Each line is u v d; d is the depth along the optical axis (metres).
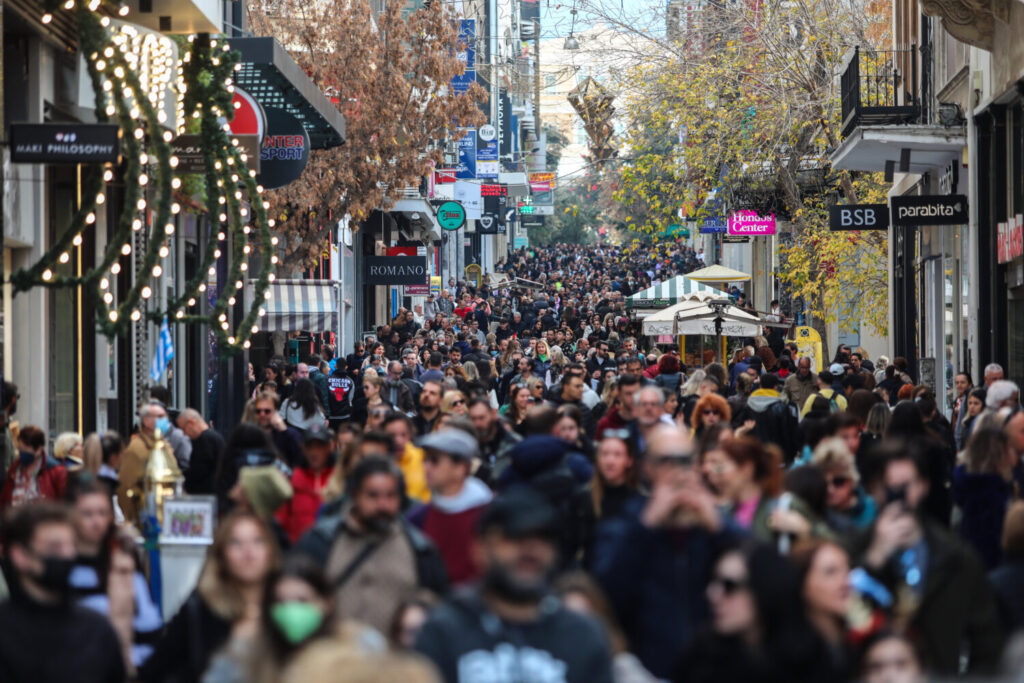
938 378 77.38
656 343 105.81
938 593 18.06
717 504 21.52
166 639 17.84
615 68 95.88
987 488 26.88
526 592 13.73
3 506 32.44
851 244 95.06
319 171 86.19
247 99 54.56
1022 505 19.84
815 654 13.62
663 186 98.81
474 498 21.78
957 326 70.81
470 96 93.00
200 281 42.97
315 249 86.12
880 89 86.88
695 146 94.00
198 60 47.22
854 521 22.80
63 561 16.62
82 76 45.16
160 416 33.84
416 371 73.62
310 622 13.59
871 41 90.62
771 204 98.31
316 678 10.43
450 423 30.05
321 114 64.25
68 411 47.31
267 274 44.22
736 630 13.62
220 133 44.84
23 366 44.06
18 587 16.83
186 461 37.06
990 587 18.48
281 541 23.72
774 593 13.57
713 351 93.38
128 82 35.84
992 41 58.66
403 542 19.58
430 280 159.88
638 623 17.52
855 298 100.12
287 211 86.00
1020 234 54.16
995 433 27.06
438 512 21.72
